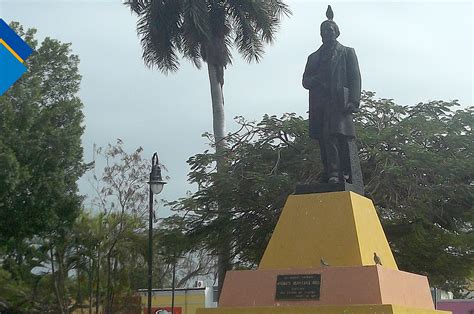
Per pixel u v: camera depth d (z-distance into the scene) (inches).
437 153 911.7
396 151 892.0
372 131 914.7
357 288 382.9
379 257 422.0
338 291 387.2
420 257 895.1
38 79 962.7
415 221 869.8
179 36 1061.1
